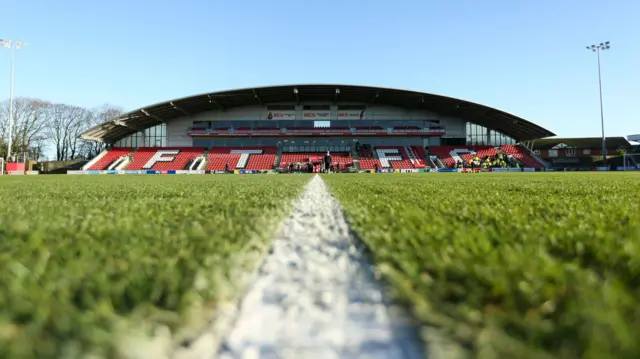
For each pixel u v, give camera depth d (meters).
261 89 35.91
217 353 0.60
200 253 1.05
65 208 2.45
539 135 37.91
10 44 29.83
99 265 0.89
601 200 2.96
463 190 4.61
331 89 37.00
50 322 0.57
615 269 0.86
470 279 0.77
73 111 41.12
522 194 3.80
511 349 0.50
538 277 0.76
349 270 1.04
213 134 38.81
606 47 34.41
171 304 0.68
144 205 2.57
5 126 36.56
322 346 0.62
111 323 0.56
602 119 34.38
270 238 1.45
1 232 1.45
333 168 35.00
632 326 0.52
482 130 41.09
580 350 0.49
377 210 2.29
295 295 0.85
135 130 40.19
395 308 0.74
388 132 38.97
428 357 0.56
